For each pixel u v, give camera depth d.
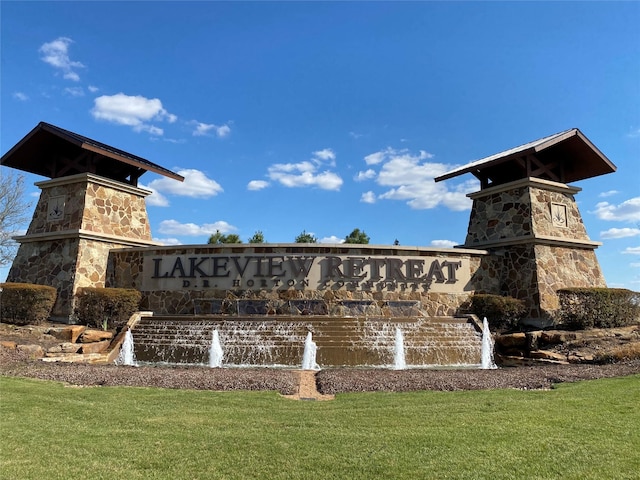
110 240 21.69
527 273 20.73
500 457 5.46
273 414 7.43
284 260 19.55
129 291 19.33
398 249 20.02
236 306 19.28
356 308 19.25
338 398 8.72
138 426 6.68
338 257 19.58
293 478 4.90
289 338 16.39
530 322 20.08
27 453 5.52
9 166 23.16
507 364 16.33
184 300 19.92
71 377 10.37
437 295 20.06
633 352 14.07
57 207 21.95
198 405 7.98
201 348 16.06
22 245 22.30
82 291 19.22
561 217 22.11
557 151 22.64
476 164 22.92
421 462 5.32
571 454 5.56
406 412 7.54
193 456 5.49
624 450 5.70
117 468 5.11
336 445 5.89
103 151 20.81
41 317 18.42
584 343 15.84
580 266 22.02
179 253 20.42
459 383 10.12
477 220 23.59
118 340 16.91
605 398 8.38
